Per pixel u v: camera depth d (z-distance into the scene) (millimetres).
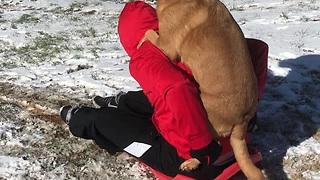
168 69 1622
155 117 1753
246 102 1656
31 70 3002
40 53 3303
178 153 1772
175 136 1706
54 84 2768
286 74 2758
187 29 1684
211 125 1670
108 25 4047
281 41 3242
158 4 1794
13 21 4215
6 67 3064
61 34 3768
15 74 2930
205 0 1697
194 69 1670
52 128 2334
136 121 1896
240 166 1711
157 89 1616
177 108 1589
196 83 1678
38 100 2582
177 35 1701
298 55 2980
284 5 4434
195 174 1765
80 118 1970
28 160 2090
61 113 2074
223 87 1627
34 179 1977
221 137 1704
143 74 1656
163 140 1815
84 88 2713
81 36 3721
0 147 2186
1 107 2537
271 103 2449
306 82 2670
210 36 1643
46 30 3895
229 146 1791
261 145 2145
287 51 3039
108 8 4703
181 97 1581
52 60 3174
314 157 2062
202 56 1643
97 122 1925
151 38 1752
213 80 1629
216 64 1627
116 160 2092
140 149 1849
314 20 3803
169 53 1723
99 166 2057
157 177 1906
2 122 2381
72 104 2541
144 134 1852
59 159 2105
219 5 1696
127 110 1958
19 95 2639
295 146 2133
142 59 1684
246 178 1911
